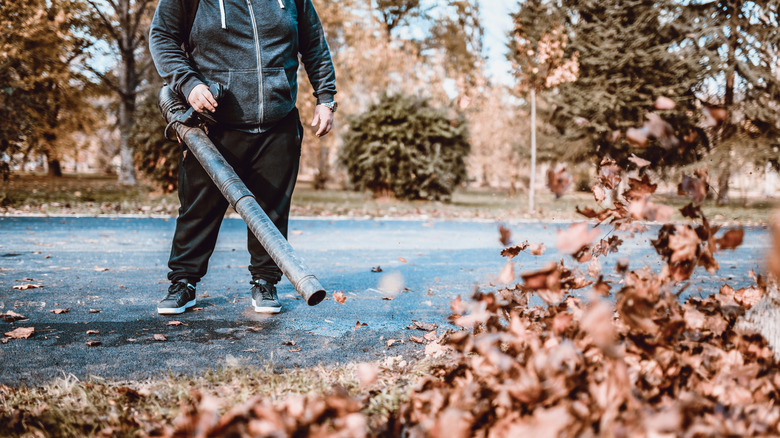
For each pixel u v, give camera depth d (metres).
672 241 1.52
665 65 14.55
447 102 20.50
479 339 1.45
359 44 20.03
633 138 1.58
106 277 3.95
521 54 12.28
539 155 17.41
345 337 2.53
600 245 2.00
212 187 2.86
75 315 2.86
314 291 2.06
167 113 2.80
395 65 20.44
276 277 3.04
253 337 2.51
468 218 10.48
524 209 12.84
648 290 1.54
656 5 14.55
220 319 2.83
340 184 25.09
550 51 11.91
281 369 2.06
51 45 15.10
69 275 4.00
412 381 1.85
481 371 1.44
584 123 2.08
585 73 15.41
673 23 14.95
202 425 1.14
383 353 2.28
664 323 1.48
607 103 14.25
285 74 2.84
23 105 10.27
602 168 1.96
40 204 9.88
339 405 1.27
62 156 20.52
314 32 3.06
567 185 1.55
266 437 1.14
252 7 2.74
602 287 1.73
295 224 8.59
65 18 15.54
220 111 2.75
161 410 1.61
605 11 14.82
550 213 11.46
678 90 14.25
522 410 1.25
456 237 7.21
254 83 2.75
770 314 1.71
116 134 33.62
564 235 1.35
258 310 2.96
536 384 1.20
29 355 2.20
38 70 14.88
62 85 16.64
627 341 1.52
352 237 7.01
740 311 1.82
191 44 2.76
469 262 4.99
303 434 1.18
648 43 14.70
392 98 14.91
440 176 14.44
